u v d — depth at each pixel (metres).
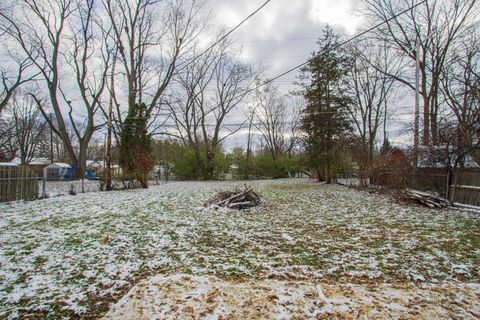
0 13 16.36
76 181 21.17
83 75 20.84
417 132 10.30
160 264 3.37
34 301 2.45
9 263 3.34
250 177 29.45
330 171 19.16
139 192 12.29
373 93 21.80
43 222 5.56
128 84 18.08
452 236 4.71
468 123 8.40
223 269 3.23
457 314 2.06
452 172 8.63
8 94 19.34
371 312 2.07
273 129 34.72
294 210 7.48
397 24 16.31
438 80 15.42
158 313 2.04
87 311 2.30
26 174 8.91
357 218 6.33
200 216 6.43
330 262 3.48
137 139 14.79
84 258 3.54
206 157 25.94
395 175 11.13
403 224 5.68
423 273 3.15
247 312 2.06
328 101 17.89
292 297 2.33
